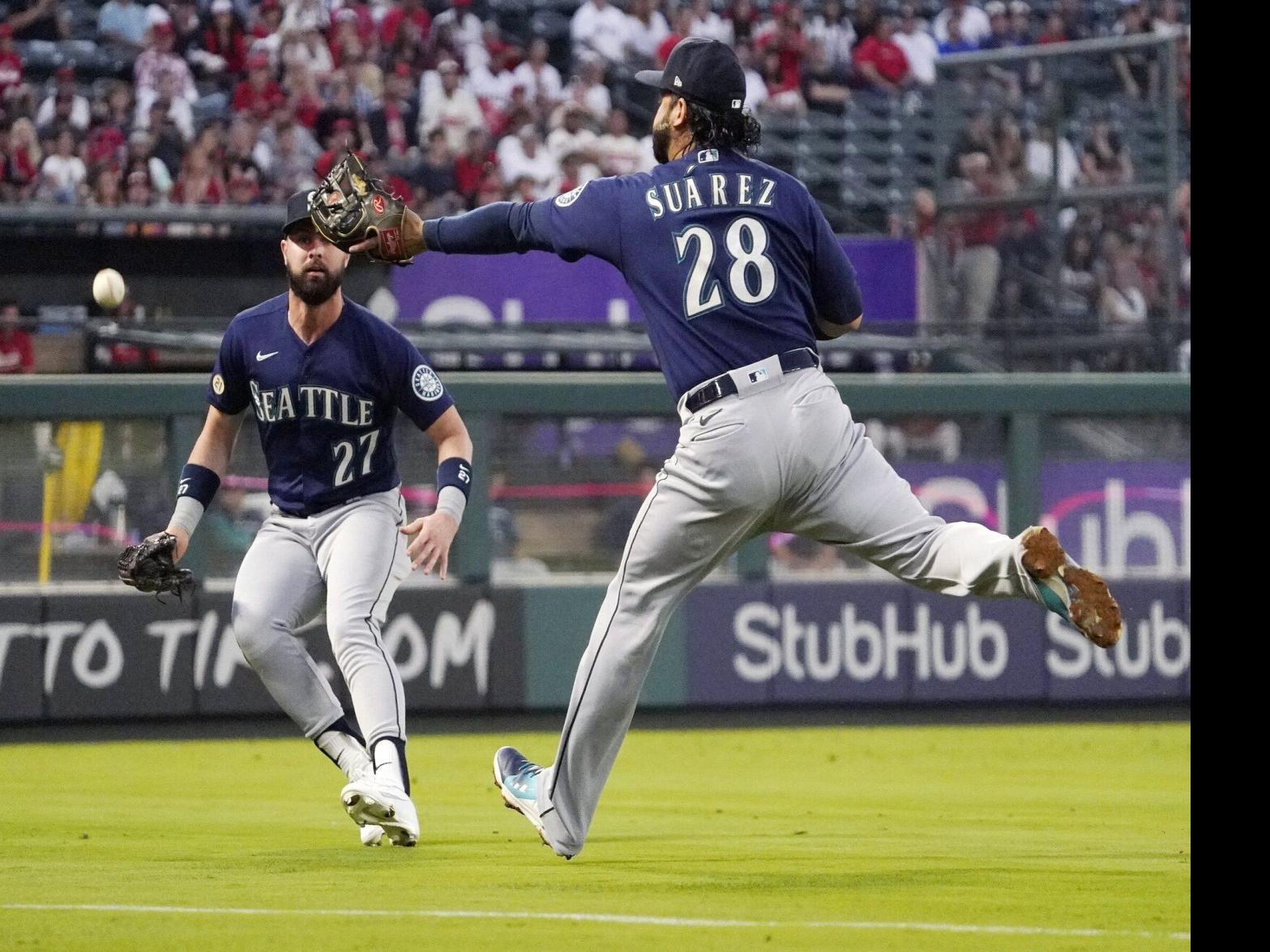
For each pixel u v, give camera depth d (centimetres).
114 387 4228
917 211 5259
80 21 5244
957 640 4469
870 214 5581
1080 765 3391
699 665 4375
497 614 4316
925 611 4459
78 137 5112
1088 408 4531
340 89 5338
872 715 4456
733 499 1474
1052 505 4547
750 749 3822
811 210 1532
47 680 4116
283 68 5316
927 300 5088
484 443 4347
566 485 4397
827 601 4428
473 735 4281
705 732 4334
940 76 5262
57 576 4222
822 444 1478
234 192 5094
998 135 5222
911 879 1619
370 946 1204
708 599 4391
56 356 4569
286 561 1936
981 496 4525
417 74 5422
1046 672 4491
